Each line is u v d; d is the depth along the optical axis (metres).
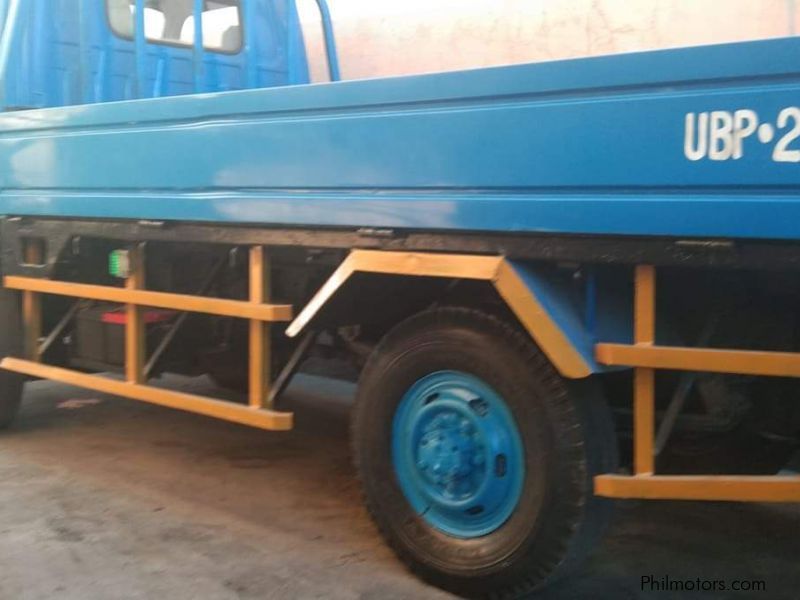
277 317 3.72
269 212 3.59
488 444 3.15
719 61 2.52
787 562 3.59
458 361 3.19
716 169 2.55
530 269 3.00
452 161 3.05
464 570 3.18
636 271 2.81
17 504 4.18
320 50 6.18
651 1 5.24
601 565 3.56
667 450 3.15
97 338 4.78
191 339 4.59
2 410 5.27
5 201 4.89
